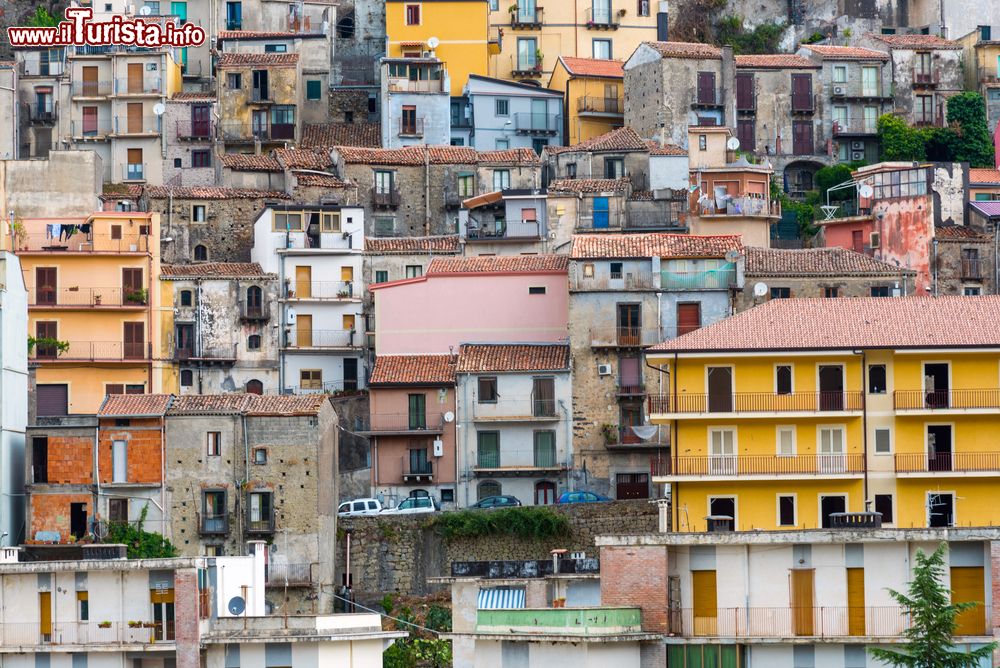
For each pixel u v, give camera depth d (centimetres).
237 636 18425
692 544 16450
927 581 15462
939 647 15250
